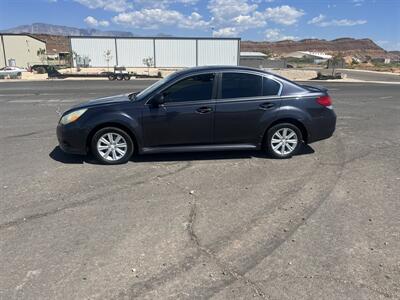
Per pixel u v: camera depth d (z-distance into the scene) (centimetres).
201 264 309
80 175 533
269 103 595
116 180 512
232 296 269
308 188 483
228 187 488
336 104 1474
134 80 4012
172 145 587
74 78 4359
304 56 15300
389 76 5506
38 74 5138
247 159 617
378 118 1093
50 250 330
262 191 473
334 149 693
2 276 292
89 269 301
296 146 623
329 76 4500
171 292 273
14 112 1184
